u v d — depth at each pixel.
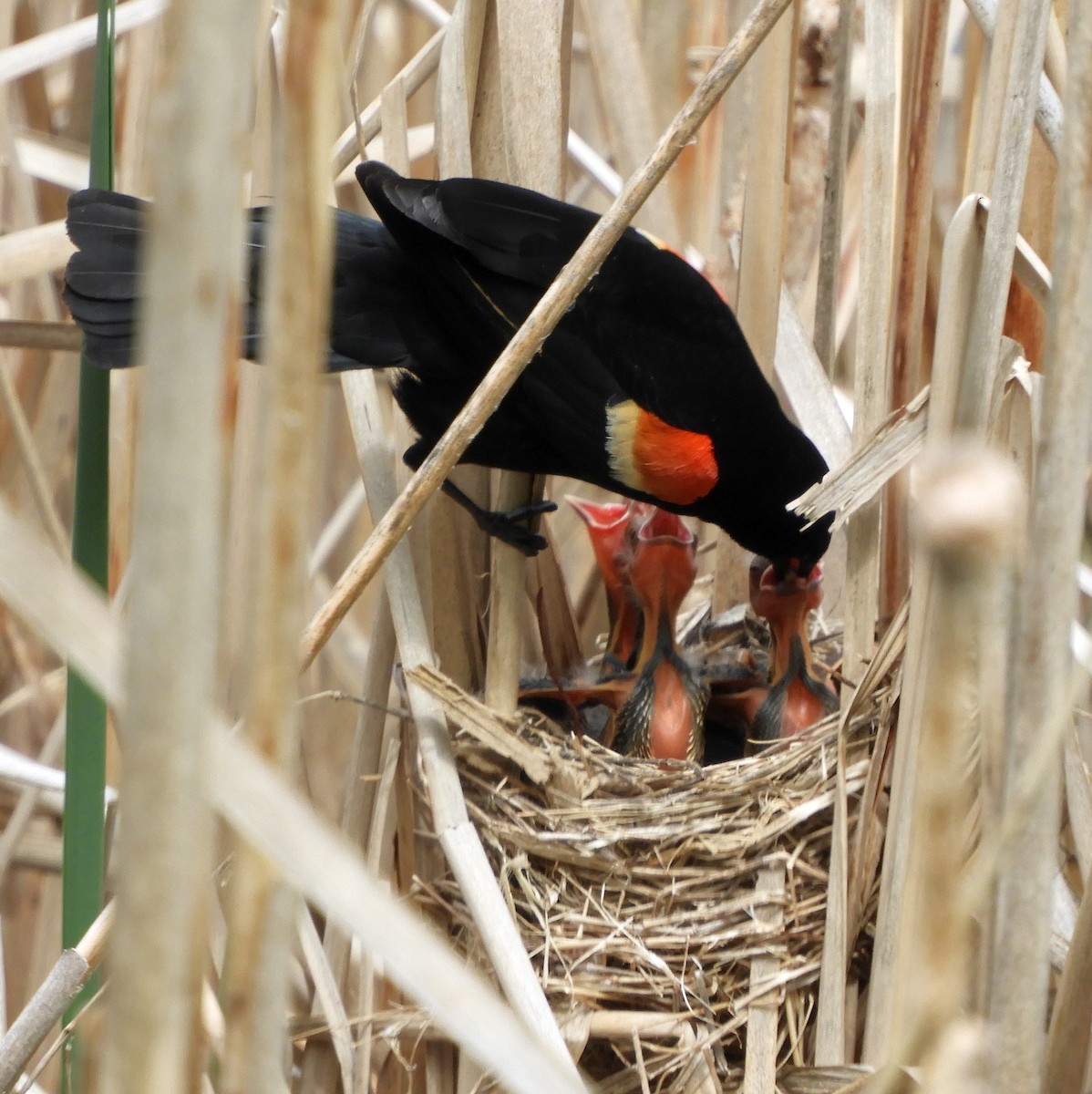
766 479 5.80
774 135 5.72
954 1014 2.11
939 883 2.06
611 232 3.93
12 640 6.98
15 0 6.47
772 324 5.92
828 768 4.99
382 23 8.22
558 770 4.99
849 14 5.58
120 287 5.24
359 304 5.68
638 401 5.66
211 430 1.79
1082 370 2.61
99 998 4.13
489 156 5.50
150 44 5.97
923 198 5.12
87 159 6.54
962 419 4.25
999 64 4.65
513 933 4.16
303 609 2.08
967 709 3.16
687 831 4.91
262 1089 2.17
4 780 5.70
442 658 5.52
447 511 5.48
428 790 5.02
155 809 1.84
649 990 4.80
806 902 4.87
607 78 6.40
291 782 2.10
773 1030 4.70
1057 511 2.64
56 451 6.71
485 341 5.52
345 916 2.02
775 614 5.86
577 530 7.78
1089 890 3.62
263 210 5.45
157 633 1.81
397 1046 4.95
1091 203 2.60
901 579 5.32
